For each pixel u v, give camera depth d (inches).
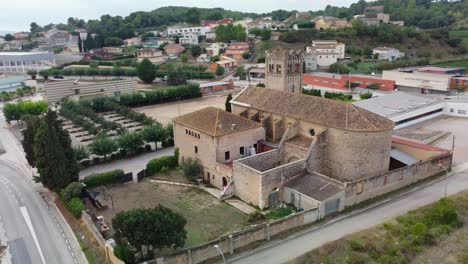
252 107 2930.6
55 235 2039.9
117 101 5027.1
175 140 2896.2
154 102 5378.9
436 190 2383.1
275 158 2518.5
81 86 5467.5
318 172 2460.6
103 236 1935.3
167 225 1638.8
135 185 2615.7
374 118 2407.7
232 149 2586.1
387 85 5708.7
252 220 2073.1
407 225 1948.8
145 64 6771.7
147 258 1679.4
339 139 2359.7
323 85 6107.3
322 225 2006.6
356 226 1982.0
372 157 2367.1
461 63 7731.3
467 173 2640.3
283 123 2709.2
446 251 1763.0
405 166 2500.0
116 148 3102.9
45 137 2354.8
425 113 4042.8
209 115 2701.8
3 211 2322.8
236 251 1785.2
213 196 2415.1
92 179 2546.8
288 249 1800.0
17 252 1881.2
